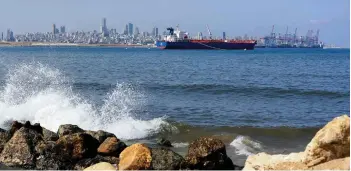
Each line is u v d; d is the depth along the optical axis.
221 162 12.40
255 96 32.28
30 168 12.59
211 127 20.03
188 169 12.13
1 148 13.48
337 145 10.48
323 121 22.47
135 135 18.38
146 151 12.01
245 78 47.94
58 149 12.79
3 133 13.94
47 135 14.23
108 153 12.96
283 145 16.69
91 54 123.88
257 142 16.98
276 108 26.38
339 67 68.38
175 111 24.56
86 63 73.94
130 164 11.73
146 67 65.56
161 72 55.81
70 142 12.86
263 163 11.07
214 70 60.56
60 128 14.64
